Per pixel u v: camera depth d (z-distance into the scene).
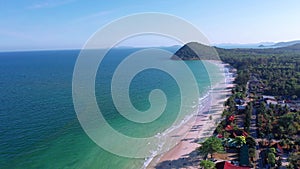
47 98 89.38
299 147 50.41
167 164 46.66
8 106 79.06
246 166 44.19
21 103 82.81
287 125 60.25
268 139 56.03
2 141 52.31
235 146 51.56
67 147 50.97
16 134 56.25
